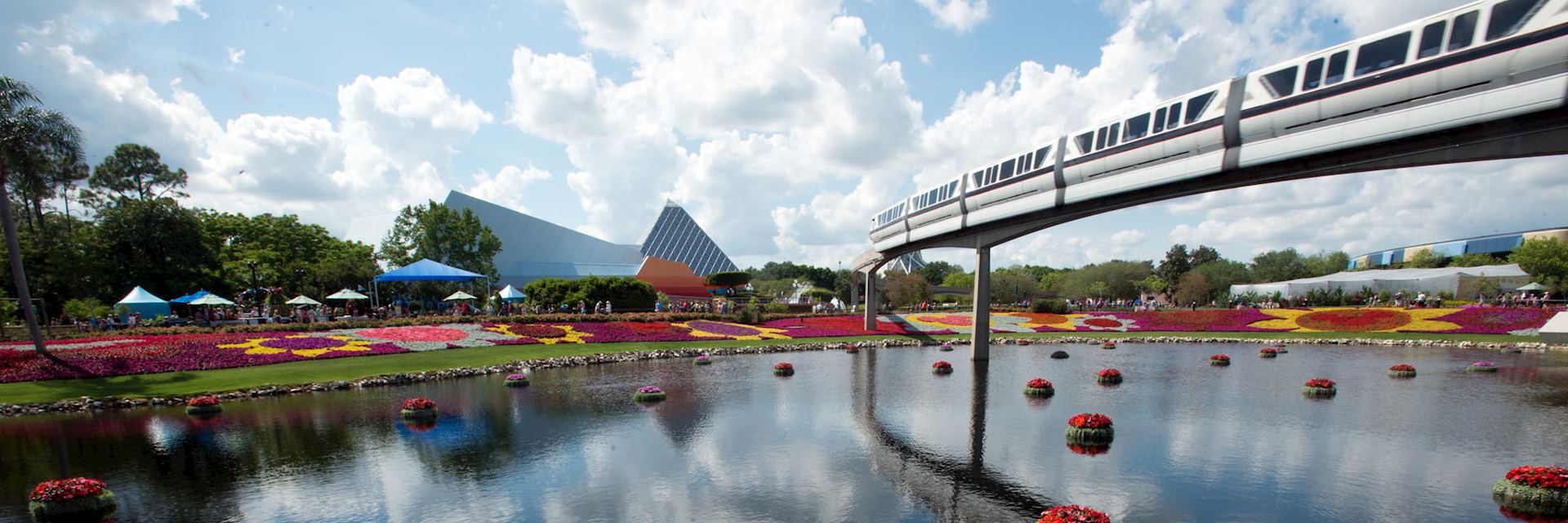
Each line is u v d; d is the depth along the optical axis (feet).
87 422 72.84
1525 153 56.08
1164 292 354.54
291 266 228.02
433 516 44.55
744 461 57.41
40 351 95.40
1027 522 42.91
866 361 132.36
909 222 155.74
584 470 54.85
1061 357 136.46
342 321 142.41
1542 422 69.31
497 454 59.77
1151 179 85.30
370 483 51.34
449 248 251.60
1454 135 58.75
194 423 72.13
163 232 185.37
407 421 73.20
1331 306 221.66
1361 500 46.26
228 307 195.31
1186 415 74.84
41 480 52.08
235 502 47.14
